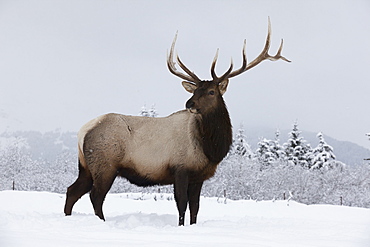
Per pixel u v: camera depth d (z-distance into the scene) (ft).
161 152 67.41
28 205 101.35
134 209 102.53
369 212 105.91
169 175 68.08
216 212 104.12
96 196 66.64
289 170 230.89
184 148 66.69
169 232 51.93
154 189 194.80
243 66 71.36
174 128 68.18
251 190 212.02
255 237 48.88
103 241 41.11
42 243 38.78
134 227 59.72
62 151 233.76
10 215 57.21
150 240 43.52
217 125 66.80
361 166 246.47
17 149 220.64
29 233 46.44
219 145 66.85
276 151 363.15
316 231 55.36
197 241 43.88
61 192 210.38
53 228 51.57
